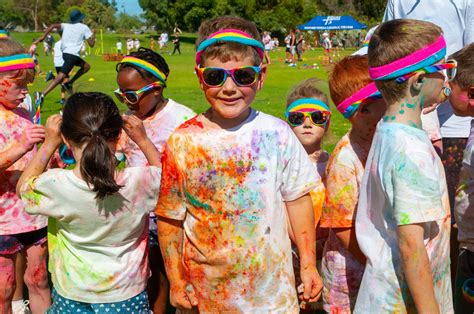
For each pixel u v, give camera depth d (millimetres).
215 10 70312
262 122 2840
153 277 3924
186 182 2816
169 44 60875
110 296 3182
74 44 14438
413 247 2432
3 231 3678
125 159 4078
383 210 2629
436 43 2516
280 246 2814
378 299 2637
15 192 3691
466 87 3207
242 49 2711
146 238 3336
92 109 3000
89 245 3158
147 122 4020
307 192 2916
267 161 2783
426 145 2518
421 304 2451
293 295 2861
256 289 2787
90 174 2926
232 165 2771
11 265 3768
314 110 3953
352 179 3006
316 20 57406
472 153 3254
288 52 34594
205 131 2822
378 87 2641
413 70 2498
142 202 3166
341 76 3086
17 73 3691
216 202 2781
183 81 20844
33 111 4461
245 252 2766
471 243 3305
